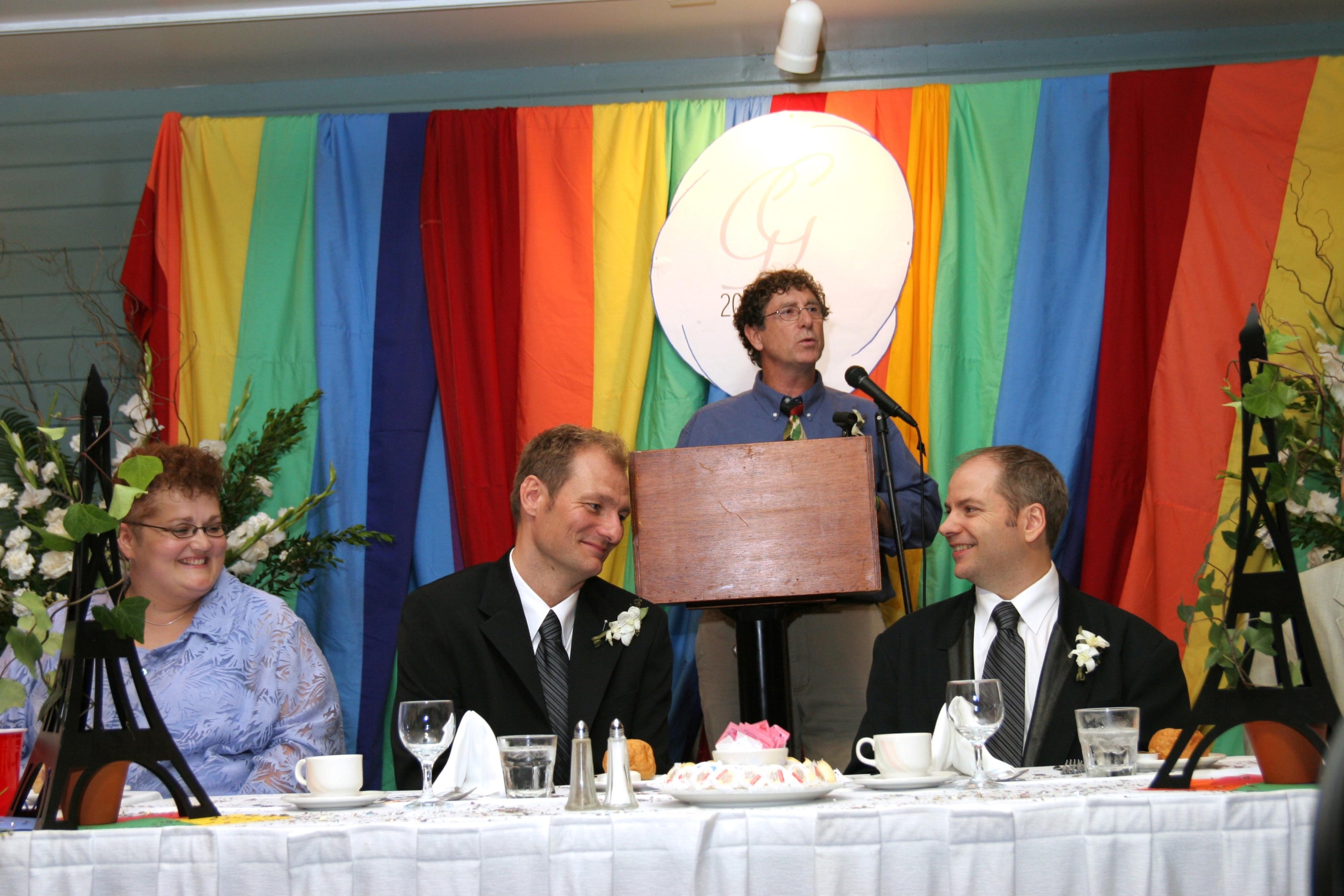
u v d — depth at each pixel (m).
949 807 1.07
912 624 2.29
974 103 3.48
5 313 3.90
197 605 2.41
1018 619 2.21
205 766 2.25
